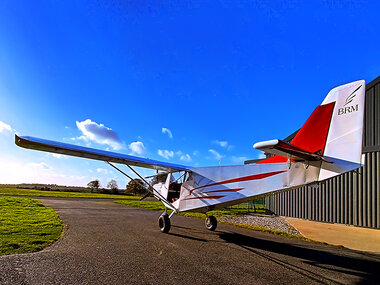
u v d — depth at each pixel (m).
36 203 13.34
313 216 11.18
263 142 4.11
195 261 4.14
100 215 10.04
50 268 3.46
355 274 3.78
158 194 7.54
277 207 13.42
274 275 3.60
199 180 6.94
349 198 9.87
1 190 26.47
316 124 4.75
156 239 5.81
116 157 6.46
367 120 9.95
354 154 4.18
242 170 6.03
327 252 5.17
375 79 9.77
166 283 3.12
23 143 5.30
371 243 6.32
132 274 3.38
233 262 4.17
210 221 7.64
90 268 3.54
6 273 3.19
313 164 4.70
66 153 6.14
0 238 4.95
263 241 6.14
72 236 5.64
